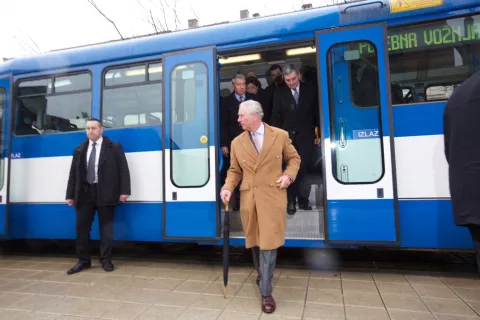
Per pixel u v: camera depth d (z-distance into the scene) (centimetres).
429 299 301
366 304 293
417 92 362
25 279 387
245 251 505
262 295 284
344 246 370
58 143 475
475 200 205
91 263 453
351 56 378
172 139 425
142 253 513
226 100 464
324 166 376
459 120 216
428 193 351
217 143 411
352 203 366
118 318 279
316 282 354
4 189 491
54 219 471
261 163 282
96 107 462
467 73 350
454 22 356
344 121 377
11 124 494
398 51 370
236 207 437
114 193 409
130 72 458
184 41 432
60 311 296
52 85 488
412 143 358
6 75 503
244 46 414
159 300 315
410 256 452
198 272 402
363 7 378
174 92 430
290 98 432
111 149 414
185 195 415
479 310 276
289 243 387
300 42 399
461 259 430
